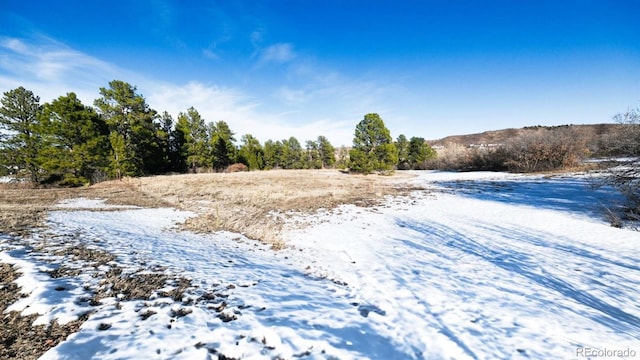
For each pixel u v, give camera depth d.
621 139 10.41
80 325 2.90
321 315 3.60
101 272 4.30
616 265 5.64
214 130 41.81
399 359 2.84
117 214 10.31
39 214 8.74
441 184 21.81
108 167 23.36
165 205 12.98
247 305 3.65
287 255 6.78
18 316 3.02
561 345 3.12
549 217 9.96
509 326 3.53
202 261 5.47
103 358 2.44
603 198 12.37
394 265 5.92
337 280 5.23
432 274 5.39
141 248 5.94
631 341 3.20
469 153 37.72
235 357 2.62
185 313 3.30
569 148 25.97
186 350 2.63
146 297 3.64
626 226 8.51
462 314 3.86
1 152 20.77
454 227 9.04
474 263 5.95
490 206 12.39
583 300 4.26
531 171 27.22
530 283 4.89
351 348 2.91
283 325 3.19
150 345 2.64
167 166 32.84
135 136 26.69
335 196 15.76
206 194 16.20
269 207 12.67
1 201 11.80
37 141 21.50
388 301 4.29
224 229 9.09
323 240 7.96
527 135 31.03
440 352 3.00
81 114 21.62
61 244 5.54
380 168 32.09
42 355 2.45
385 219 10.48
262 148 49.91
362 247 7.23
